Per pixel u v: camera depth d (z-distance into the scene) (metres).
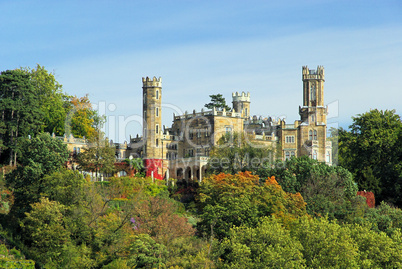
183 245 71.25
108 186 101.19
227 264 68.75
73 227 78.38
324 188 103.19
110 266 72.75
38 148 89.88
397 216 97.31
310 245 73.75
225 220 82.38
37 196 84.38
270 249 70.06
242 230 74.62
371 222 92.69
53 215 78.50
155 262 68.19
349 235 76.25
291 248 70.69
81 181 86.75
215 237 80.75
